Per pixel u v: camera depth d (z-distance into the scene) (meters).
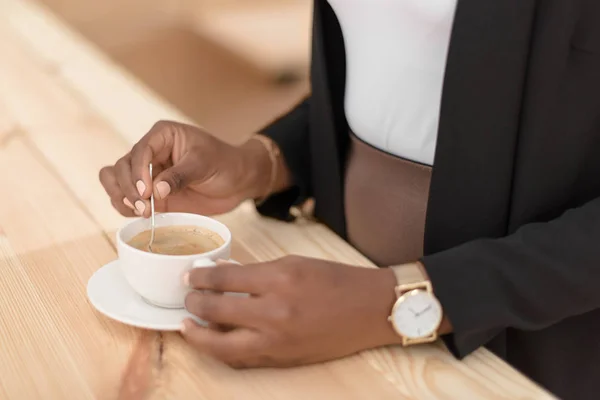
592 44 0.96
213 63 3.28
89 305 0.96
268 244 1.10
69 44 1.79
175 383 0.87
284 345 0.87
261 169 1.16
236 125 3.14
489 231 1.02
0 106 1.42
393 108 1.07
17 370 0.87
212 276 0.88
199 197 1.12
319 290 0.88
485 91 0.97
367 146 1.12
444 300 0.90
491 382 0.89
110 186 1.05
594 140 1.01
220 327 0.90
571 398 1.09
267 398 0.86
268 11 3.38
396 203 1.09
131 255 0.92
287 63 3.11
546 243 0.92
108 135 1.33
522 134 0.99
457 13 0.96
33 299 0.97
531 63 0.96
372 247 1.13
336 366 0.90
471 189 1.01
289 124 1.21
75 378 0.87
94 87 1.51
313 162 1.19
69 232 1.08
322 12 1.13
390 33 1.05
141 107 1.44
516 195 1.00
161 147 1.07
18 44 1.78
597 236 0.92
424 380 0.88
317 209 1.20
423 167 1.07
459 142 0.99
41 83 1.53
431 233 1.04
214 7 3.38
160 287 0.93
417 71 1.05
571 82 0.98
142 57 3.30
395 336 0.91
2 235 1.07
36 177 1.20
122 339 0.92
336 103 1.17
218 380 0.88
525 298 0.92
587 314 1.05
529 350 1.09
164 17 3.30
